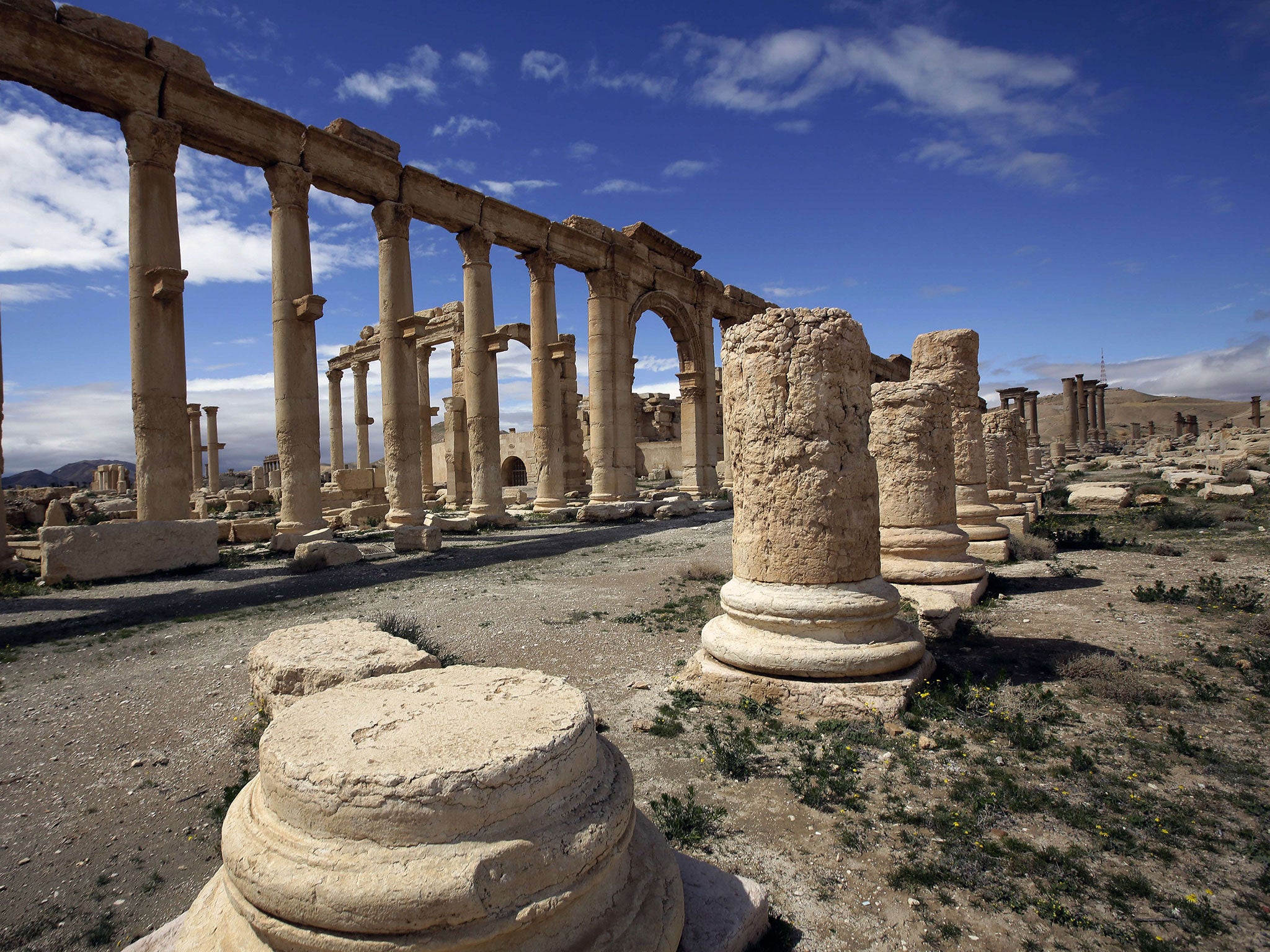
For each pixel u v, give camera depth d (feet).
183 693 20.95
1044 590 32.40
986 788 14.28
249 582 40.01
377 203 60.54
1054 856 12.02
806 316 19.62
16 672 23.97
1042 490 75.66
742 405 20.36
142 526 42.47
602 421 78.59
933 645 24.06
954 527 30.86
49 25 41.16
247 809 8.36
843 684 18.38
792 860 12.14
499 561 46.26
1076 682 20.34
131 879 12.03
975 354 40.52
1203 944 10.00
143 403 44.78
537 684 10.52
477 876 7.04
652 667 22.53
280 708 16.98
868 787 14.52
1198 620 26.22
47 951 10.29
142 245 44.62
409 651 18.29
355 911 6.88
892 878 11.57
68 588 39.04
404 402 61.98
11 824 13.88
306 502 53.67
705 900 10.08
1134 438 255.29
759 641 19.19
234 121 49.85
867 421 20.38
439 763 7.68
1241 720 17.54
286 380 52.90
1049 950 9.97
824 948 10.05
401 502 63.05
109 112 44.70
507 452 148.36
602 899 8.19
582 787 8.54
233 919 8.00
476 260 67.56
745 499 20.36
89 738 17.88
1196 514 55.11
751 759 15.72
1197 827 12.87
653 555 47.29
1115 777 14.66
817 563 19.22
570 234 76.13
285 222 52.75
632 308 83.41
